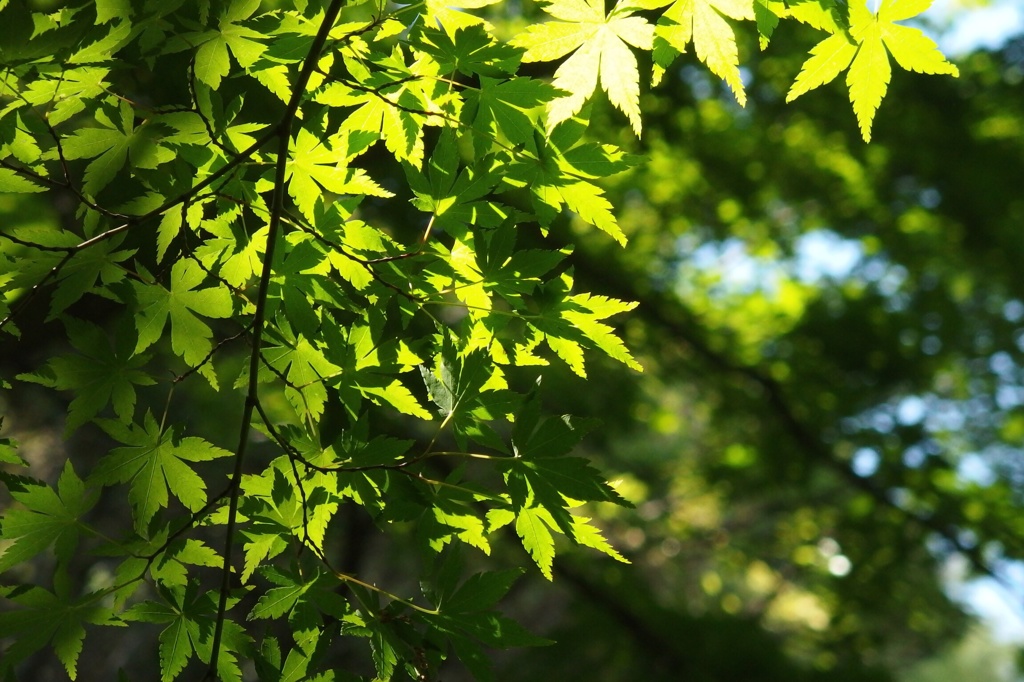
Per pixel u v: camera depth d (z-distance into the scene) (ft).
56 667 12.52
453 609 3.30
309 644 3.33
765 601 18.60
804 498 15.40
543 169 3.33
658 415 16.46
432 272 3.37
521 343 3.40
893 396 14.12
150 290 3.38
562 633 11.52
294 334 3.42
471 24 3.35
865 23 3.29
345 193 3.39
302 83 3.27
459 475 3.32
